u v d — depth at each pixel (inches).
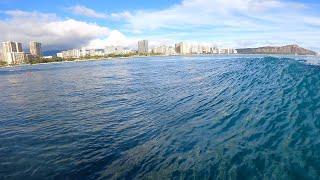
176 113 751.1
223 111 669.9
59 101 1153.4
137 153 501.4
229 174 369.7
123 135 615.8
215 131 538.9
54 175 451.5
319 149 377.1
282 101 619.5
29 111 987.9
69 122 768.9
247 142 452.8
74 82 1980.8
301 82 724.0
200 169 397.1
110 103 1015.0
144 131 627.5
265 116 555.5
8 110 1042.7
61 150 553.3
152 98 1043.9
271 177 343.6
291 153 385.1
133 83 1654.8
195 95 968.3
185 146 491.5
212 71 1704.0
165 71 2440.9
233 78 1141.1
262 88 794.2
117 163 472.1
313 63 1162.0
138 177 414.6
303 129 450.6
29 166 489.4
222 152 434.6
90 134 642.8
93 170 457.1
